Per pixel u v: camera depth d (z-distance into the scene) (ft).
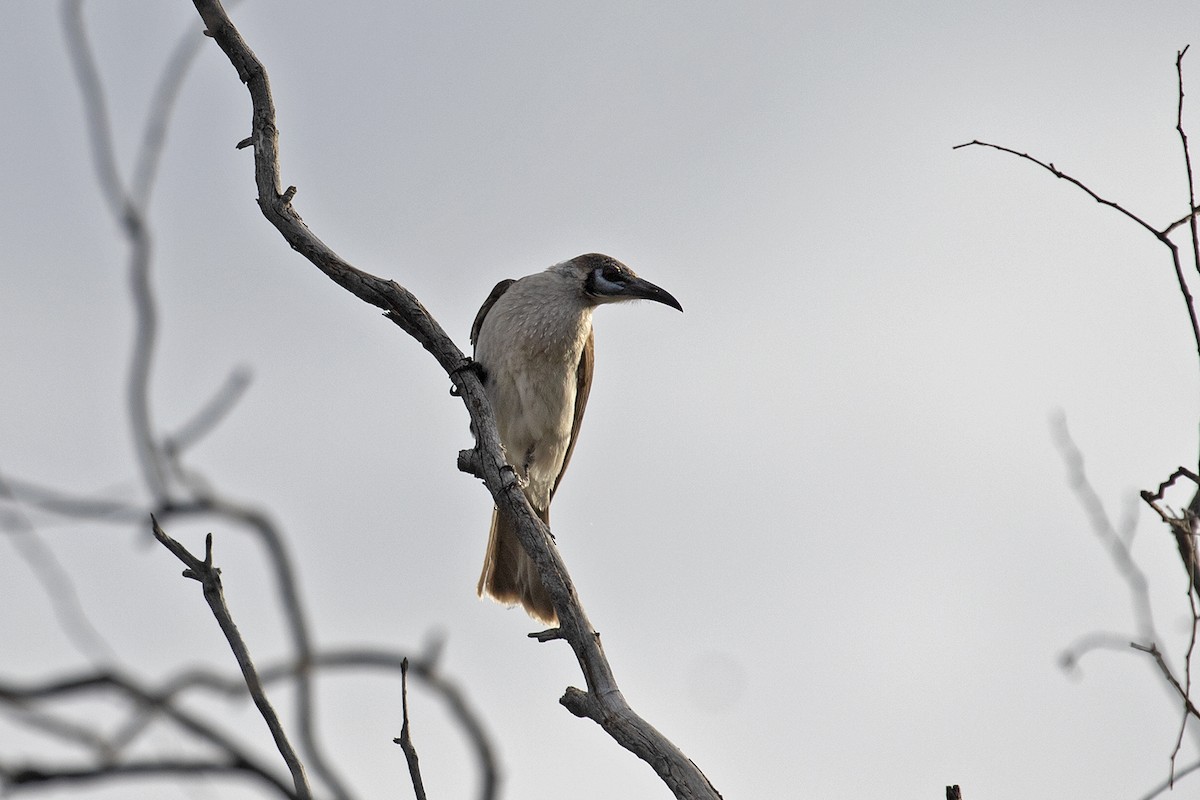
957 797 20.83
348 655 20.83
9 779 15.11
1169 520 22.22
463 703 21.01
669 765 21.30
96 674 16.46
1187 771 21.62
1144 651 22.24
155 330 20.80
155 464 20.59
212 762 16.52
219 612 18.78
